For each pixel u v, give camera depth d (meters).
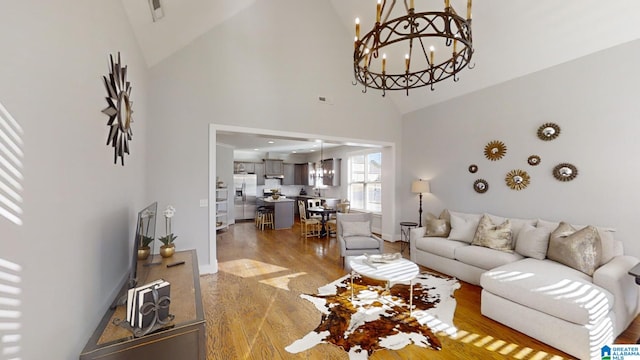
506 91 4.01
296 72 4.54
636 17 2.71
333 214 7.87
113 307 1.50
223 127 3.96
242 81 4.10
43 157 0.94
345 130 5.08
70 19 1.16
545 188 3.58
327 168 8.78
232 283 3.53
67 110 1.12
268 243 5.78
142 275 1.79
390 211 5.92
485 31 3.57
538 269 2.62
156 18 2.61
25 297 0.83
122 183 2.04
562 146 3.41
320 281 3.61
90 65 1.39
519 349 2.17
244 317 2.66
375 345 2.21
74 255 1.18
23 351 0.81
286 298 3.08
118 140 1.88
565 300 2.09
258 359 2.04
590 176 3.18
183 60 3.72
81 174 1.26
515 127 3.90
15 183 0.79
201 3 2.95
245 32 4.12
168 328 1.24
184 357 1.26
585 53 3.18
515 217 3.92
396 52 4.54
